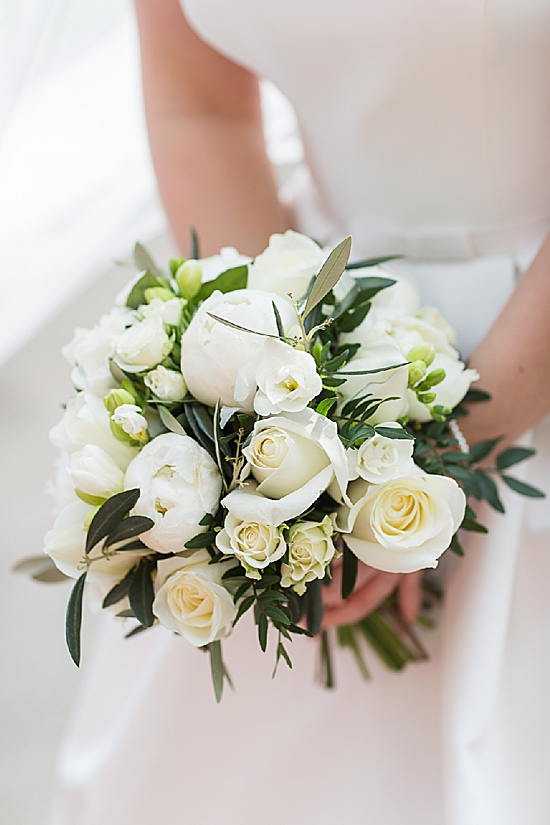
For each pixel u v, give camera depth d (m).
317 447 0.73
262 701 1.13
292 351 0.72
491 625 0.97
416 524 0.77
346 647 1.10
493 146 0.95
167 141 1.13
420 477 0.76
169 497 0.74
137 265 0.91
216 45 1.03
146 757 1.16
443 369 0.81
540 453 1.05
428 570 1.09
